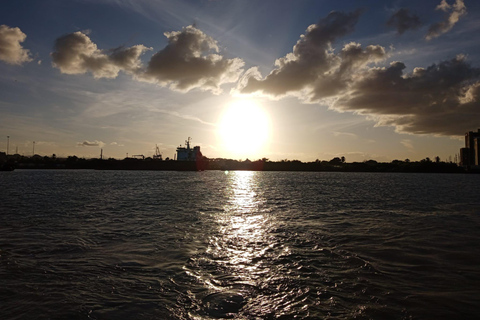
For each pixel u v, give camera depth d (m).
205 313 7.26
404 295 8.31
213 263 10.98
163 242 14.06
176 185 61.75
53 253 12.22
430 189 55.88
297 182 81.00
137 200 33.09
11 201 31.64
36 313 7.27
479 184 77.44
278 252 12.48
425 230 17.17
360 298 8.11
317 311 7.39
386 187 60.88
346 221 20.22
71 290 8.55
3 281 9.23
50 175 111.06
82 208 26.22
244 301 7.89
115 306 7.61
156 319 6.99
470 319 7.06
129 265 10.73
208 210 25.47
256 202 32.41
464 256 12.02
